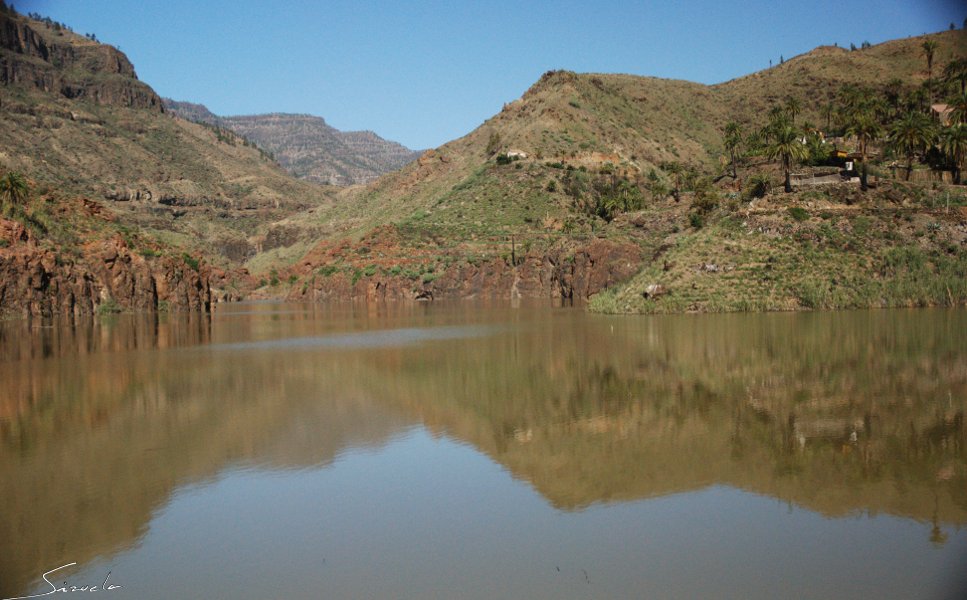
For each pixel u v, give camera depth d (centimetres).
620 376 4066
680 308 8238
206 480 2323
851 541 1762
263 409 3428
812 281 8031
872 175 10606
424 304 14612
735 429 2800
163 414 3328
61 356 5566
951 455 2386
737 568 1642
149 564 1720
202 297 13588
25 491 2225
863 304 7656
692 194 15700
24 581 1644
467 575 1638
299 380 4269
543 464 2436
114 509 2075
